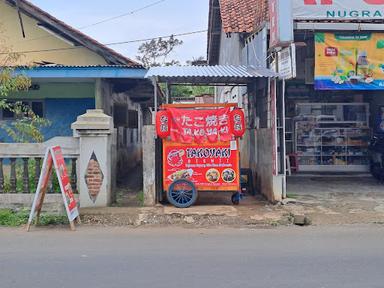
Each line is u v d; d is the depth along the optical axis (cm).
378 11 1004
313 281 492
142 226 805
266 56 1053
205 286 477
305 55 1182
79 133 902
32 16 1452
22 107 1172
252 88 1191
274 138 958
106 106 1370
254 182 1154
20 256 604
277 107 998
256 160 1135
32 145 905
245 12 1357
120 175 1559
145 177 945
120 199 1056
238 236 723
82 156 903
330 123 1384
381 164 1245
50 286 481
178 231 764
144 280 498
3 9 1536
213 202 980
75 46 1506
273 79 960
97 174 907
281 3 891
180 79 995
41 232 759
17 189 915
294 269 537
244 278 504
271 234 737
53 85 1387
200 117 930
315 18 1000
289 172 1343
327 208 901
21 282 495
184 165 929
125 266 553
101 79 1285
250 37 1259
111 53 1429
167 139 929
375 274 517
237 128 926
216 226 802
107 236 727
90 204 905
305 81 1207
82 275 518
